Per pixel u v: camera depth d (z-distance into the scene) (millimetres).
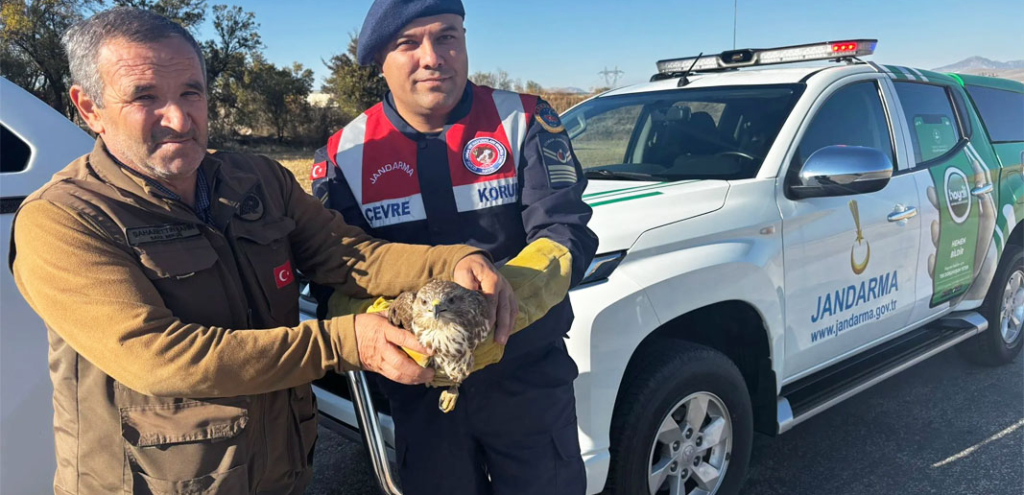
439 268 1714
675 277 2604
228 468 1542
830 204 3285
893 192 3668
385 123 2080
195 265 1497
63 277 1355
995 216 4480
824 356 3402
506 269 1795
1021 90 5285
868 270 3512
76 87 1505
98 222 1404
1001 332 4844
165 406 1498
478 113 2066
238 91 36750
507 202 2029
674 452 2789
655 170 3561
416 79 1917
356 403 2232
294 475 1834
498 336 1586
